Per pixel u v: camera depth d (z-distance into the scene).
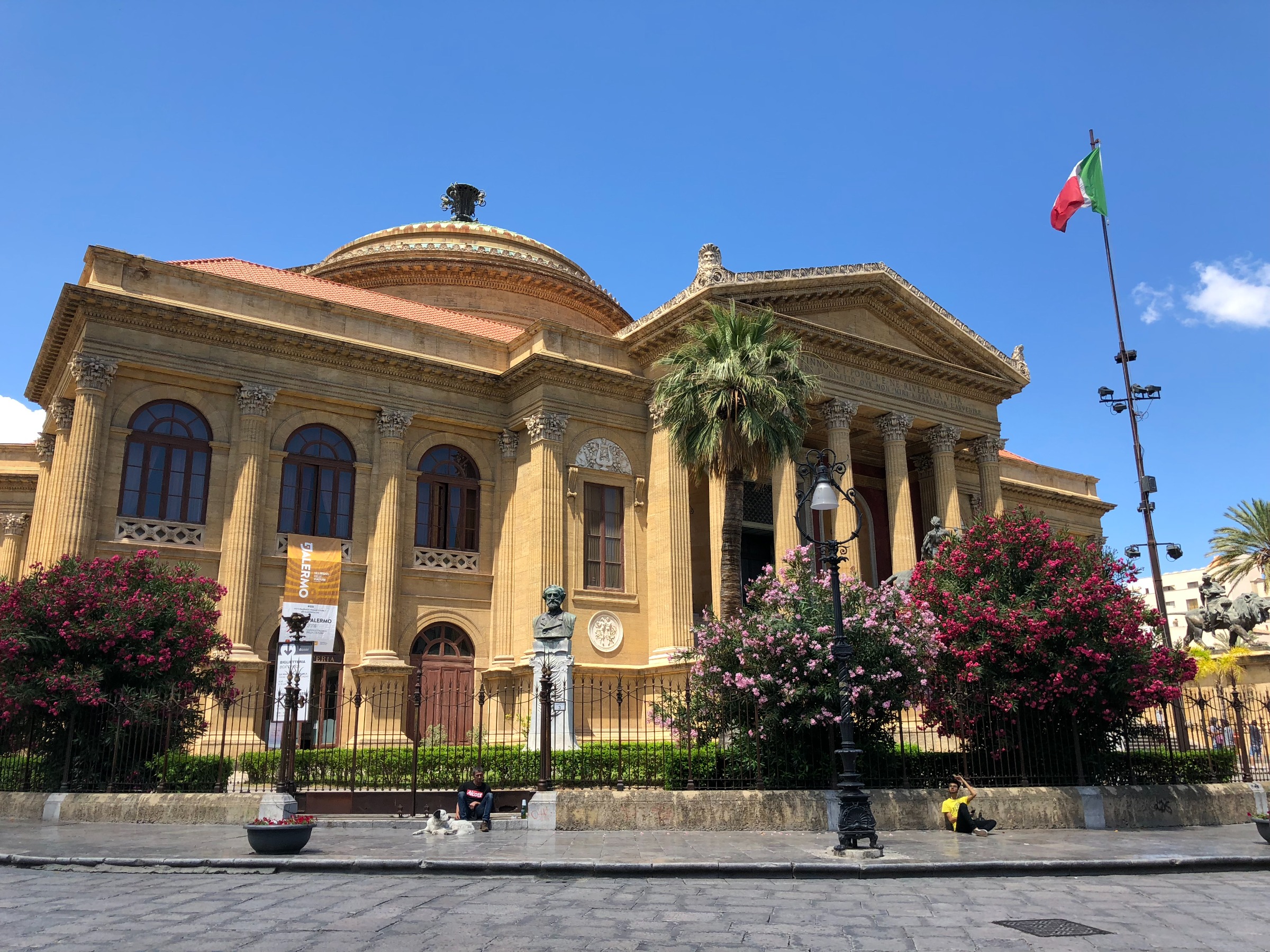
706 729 20.02
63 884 12.44
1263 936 9.80
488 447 35.72
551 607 26.08
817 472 18.36
